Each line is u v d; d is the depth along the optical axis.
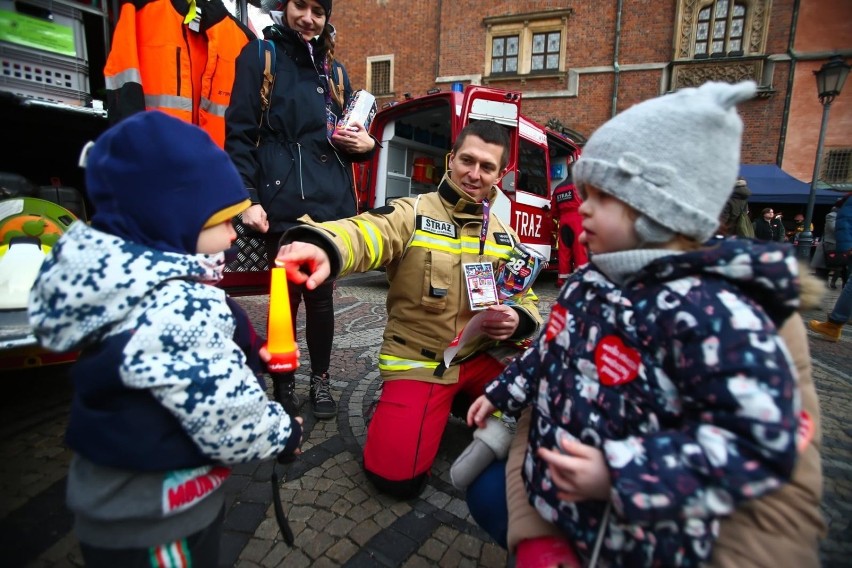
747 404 0.72
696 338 0.79
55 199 2.42
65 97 2.10
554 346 1.07
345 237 1.45
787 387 0.73
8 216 1.95
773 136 12.58
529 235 6.34
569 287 1.10
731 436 0.74
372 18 15.29
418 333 1.88
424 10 14.77
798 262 0.86
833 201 11.70
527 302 2.03
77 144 2.61
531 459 1.08
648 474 0.76
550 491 1.00
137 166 0.89
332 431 2.33
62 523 1.62
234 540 1.57
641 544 0.86
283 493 1.83
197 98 2.21
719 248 0.82
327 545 1.57
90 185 0.92
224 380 0.90
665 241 0.89
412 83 15.12
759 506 0.88
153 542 0.92
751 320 0.77
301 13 2.22
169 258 0.90
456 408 2.24
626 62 13.16
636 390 0.88
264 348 1.14
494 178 1.87
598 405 0.93
